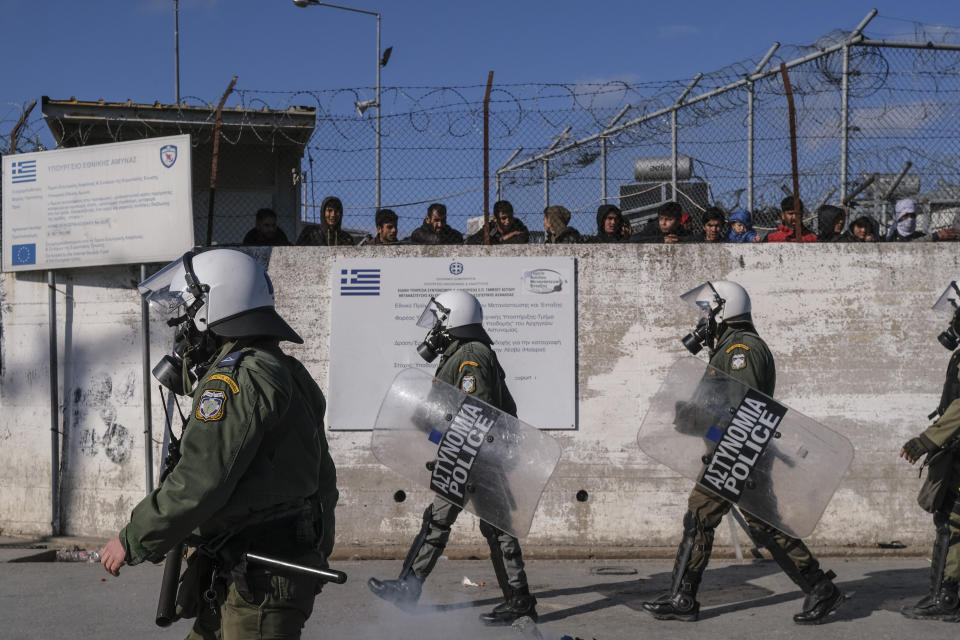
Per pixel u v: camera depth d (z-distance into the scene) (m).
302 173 12.28
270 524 2.83
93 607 5.77
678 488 7.41
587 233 9.07
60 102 10.34
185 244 7.48
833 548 7.30
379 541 7.43
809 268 7.48
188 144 7.47
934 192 8.44
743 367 5.39
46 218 7.79
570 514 7.43
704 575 6.72
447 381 5.34
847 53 7.88
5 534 7.82
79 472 7.74
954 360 5.50
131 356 7.66
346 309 7.54
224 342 3.02
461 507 5.14
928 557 7.22
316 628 5.32
